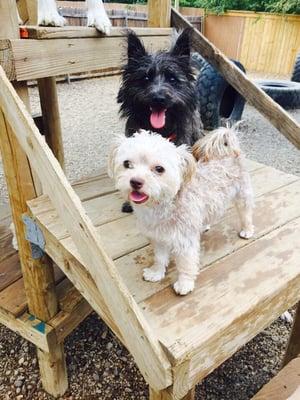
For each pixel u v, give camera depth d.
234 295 0.66
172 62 1.13
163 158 0.62
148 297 0.66
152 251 0.79
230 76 1.20
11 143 0.74
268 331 1.19
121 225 0.87
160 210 0.64
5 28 0.66
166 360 0.53
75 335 1.14
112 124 2.86
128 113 1.19
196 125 1.23
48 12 0.90
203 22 6.16
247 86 1.17
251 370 1.07
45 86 1.24
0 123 0.74
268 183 1.08
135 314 0.52
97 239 0.53
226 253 0.77
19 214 0.83
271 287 0.68
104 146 2.42
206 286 0.68
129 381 1.01
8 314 0.93
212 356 0.60
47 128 1.30
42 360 0.94
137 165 0.63
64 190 0.54
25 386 0.99
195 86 1.22
